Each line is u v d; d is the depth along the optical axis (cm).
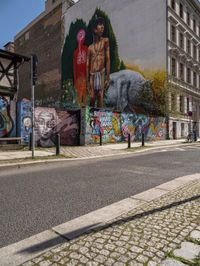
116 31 3212
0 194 540
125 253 284
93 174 771
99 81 3375
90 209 448
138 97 2842
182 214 405
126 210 435
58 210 443
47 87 4319
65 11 3981
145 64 2877
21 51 5138
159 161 1072
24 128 1452
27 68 4853
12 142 1392
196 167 912
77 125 1775
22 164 902
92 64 3494
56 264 266
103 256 279
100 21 3422
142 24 2941
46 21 4406
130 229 349
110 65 3244
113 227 358
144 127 2331
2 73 1577
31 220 398
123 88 3061
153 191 564
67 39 3916
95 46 3469
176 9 2917
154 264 262
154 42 2814
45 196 527
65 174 770
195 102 3403
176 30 2892
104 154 1249
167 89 2652
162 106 2638
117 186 618
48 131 1591
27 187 601
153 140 2417
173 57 2823
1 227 372
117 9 3219
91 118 1798
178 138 2842
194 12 3428
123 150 1441
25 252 296
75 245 306
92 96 3466
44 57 4431
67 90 3866
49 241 323
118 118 2039
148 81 2775
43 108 1563
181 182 653
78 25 3741
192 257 275
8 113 1401
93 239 321
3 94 1580
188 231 339
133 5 3042
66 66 3906
